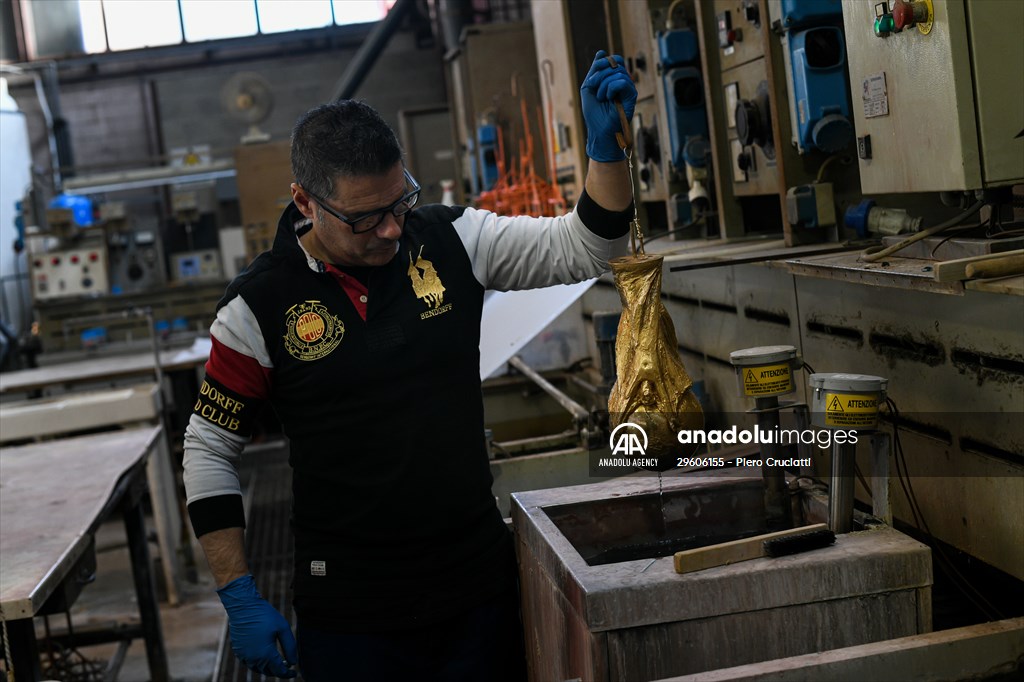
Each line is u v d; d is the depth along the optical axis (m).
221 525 1.65
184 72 9.62
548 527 1.49
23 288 9.47
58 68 9.54
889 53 1.65
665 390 1.38
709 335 2.55
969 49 1.47
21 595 1.92
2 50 9.05
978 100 1.47
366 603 1.61
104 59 9.18
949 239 1.55
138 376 5.30
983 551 1.58
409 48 9.59
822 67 2.08
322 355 1.58
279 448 6.98
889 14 1.61
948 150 1.52
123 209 6.74
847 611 1.27
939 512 1.69
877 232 1.98
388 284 1.60
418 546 1.61
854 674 1.18
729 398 2.44
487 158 5.01
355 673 1.63
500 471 2.17
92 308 6.68
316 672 1.65
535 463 2.18
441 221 1.68
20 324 9.33
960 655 1.20
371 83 9.59
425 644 1.63
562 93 3.64
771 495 1.52
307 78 9.67
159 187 9.60
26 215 6.59
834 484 1.38
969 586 1.64
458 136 6.53
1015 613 1.64
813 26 2.10
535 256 1.67
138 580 3.36
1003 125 1.48
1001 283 1.27
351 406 1.59
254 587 1.68
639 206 3.45
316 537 1.65
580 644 1.30
